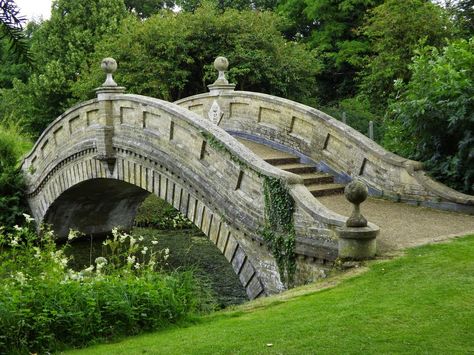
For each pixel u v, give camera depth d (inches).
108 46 1019.9
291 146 584.7
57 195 786.8
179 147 534.3
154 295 263.9
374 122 849.5
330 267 349.7
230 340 218.7
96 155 671.8
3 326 225.1
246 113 650.2
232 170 455.2
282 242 390.9
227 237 465.7
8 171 872.3
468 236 356.8
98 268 295.1
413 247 336.5
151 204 965.8
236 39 984.3
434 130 475.2
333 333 216.7
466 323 218.5
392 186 478.3
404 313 233.0
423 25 788.6
